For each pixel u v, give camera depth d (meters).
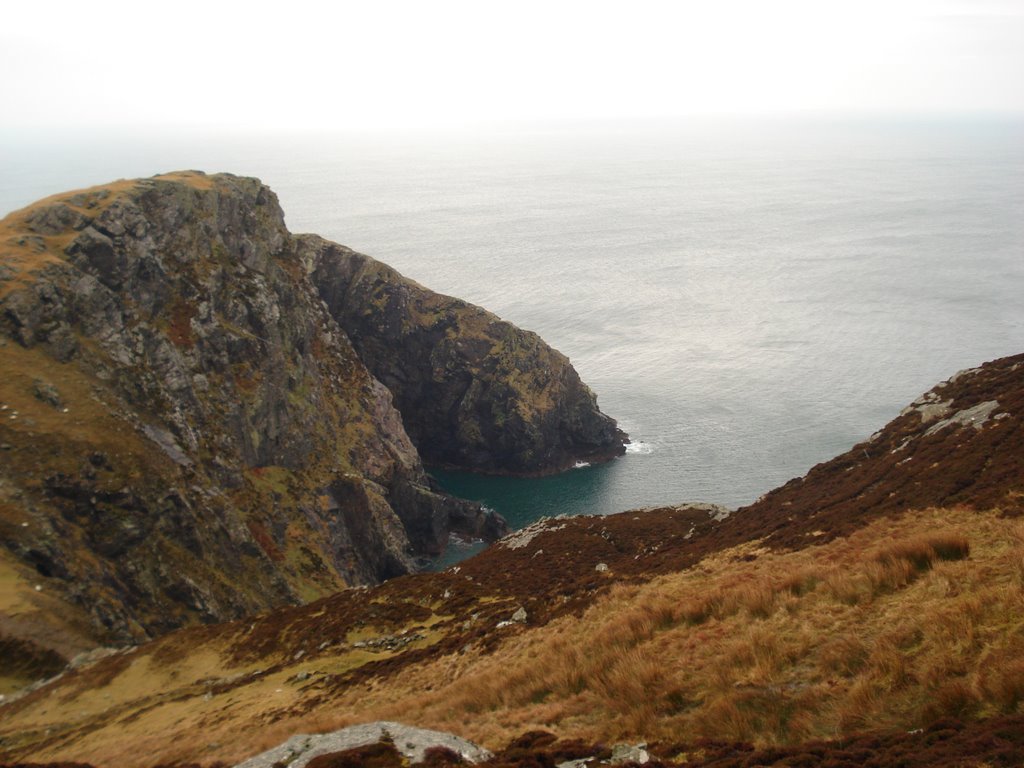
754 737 19.70
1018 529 24.69
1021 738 15.34
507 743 23.30
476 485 151.25
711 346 196.75
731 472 131.62
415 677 36.59
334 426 124.94
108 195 102.38
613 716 23.33
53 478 72.25
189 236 109.19
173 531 79.44
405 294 165.88
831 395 160.12
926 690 18.61
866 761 16.30
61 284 88.06
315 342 135.38
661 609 29.22
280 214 139.88
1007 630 19.17
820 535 37.75
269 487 103.38
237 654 53.62
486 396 157.38
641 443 147.12
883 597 23.86
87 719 47.81
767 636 23.66
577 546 64.88
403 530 121.50
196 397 97.56
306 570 97.06
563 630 33.81
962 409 52.62
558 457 153.50
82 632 62.47
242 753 29.47
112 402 84.50
